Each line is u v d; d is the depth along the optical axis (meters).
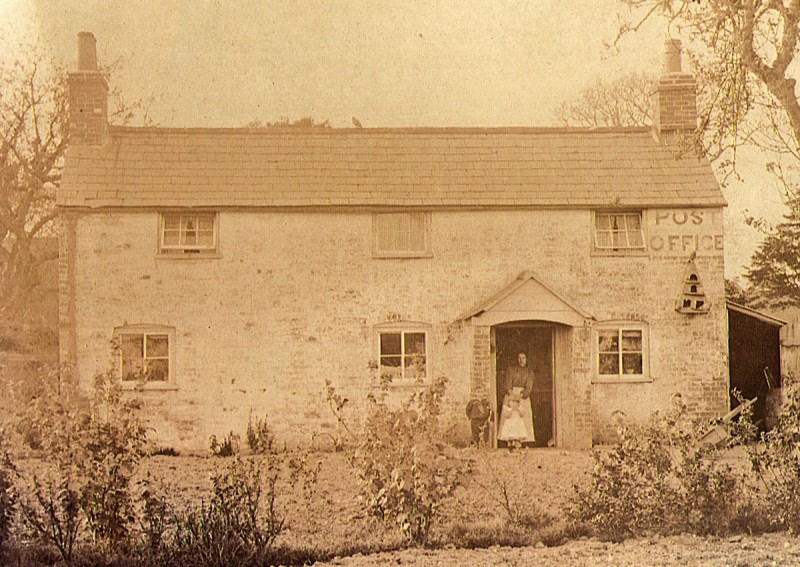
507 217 16.02
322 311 15.88
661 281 15.98
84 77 16.39
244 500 9.79
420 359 15.78
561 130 16.72
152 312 15.82
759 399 15.75
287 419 15.69
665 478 11.35
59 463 9.53
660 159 16.38
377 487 10.07
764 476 11.30
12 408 13.55
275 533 9.76
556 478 12.80
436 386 10.19
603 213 16.16
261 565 9.20
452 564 8.95
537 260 15.98
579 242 15.99
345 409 15.68
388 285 15.93
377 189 16.05
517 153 16.48
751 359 15.97
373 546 9.76
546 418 15.72
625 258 16.00
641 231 16.06
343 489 12.37
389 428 10.11
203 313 15.86
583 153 16.50
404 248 16.05
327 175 16.23
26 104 17.92
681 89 16.41
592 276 15.97
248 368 15.78
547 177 16.19
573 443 15.46
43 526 10.01
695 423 10.65
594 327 15.87
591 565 8.84
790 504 10.16
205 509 10.29
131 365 15.73
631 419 15.67
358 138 16.64
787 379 15.77
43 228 18.08
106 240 15.90
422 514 9.88
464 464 10.08
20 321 17.41
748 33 13.18
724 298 15.96
